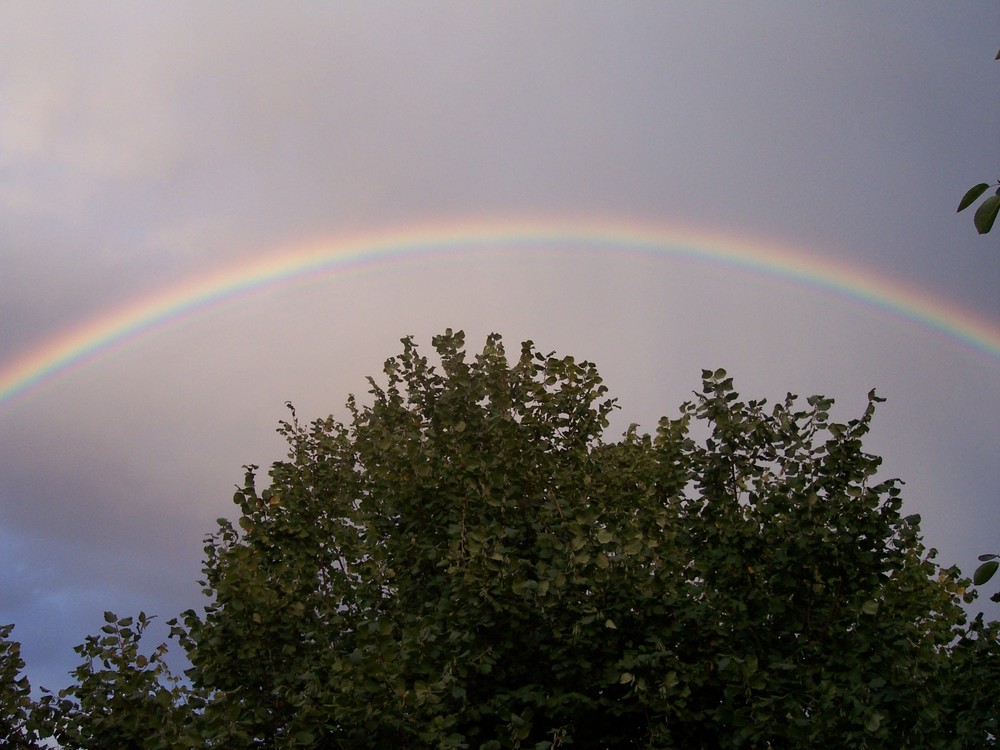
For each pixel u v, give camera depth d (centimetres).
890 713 952
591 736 1028
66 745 1059
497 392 1220
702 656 1017
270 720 1007
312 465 1326
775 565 1053
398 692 840
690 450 1170
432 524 1130
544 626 975
